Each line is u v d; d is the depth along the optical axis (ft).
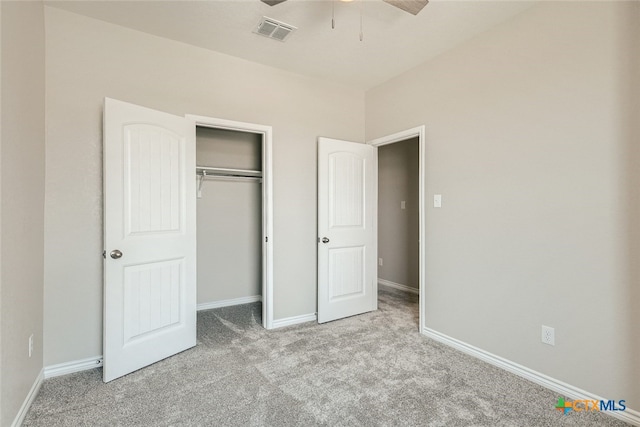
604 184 5.83
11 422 5.07
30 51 6.01
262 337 9.25
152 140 7.62
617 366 5.70
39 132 6.52
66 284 7.14
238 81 9.36
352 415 5.72
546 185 6.64
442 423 5.51
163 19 7.51
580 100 6.13
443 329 8.88
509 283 7.32
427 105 9.40
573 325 6.25
